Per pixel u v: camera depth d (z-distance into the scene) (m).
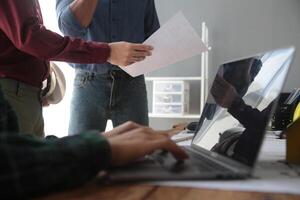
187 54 1.13
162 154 0.64
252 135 0.57
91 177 0.44
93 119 1.50
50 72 1.26
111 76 1.46
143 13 1.56
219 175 0.49
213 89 0.94
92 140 0.47
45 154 0.40
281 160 0.68
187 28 1.09
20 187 0.37
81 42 1.01
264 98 0.61
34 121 1.10
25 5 0.86
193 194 0.43
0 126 0.58
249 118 0.63
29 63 1.06
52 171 0.40
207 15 2.72
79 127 1.50
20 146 0.40
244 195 0.43
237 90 0.77
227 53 2.69
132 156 0.52
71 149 0.43
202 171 0.51
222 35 2.70
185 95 2.49
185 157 0.60
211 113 0.88
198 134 0.89
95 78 1.47
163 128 2.69
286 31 2.59
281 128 1.32
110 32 1.50
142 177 0.47
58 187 0.41
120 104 1.50
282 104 1.34
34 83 1.09
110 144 0.49
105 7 1.48
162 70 2.79
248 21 2.65
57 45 0.94
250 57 0.76
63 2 1.43
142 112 1.54
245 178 0.50
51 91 1.32
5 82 1.00
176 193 0.43
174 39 1.12
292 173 0.55
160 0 2.79
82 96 1.50
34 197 0.39
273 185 0.47
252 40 2.65
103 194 0.42
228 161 0.59
